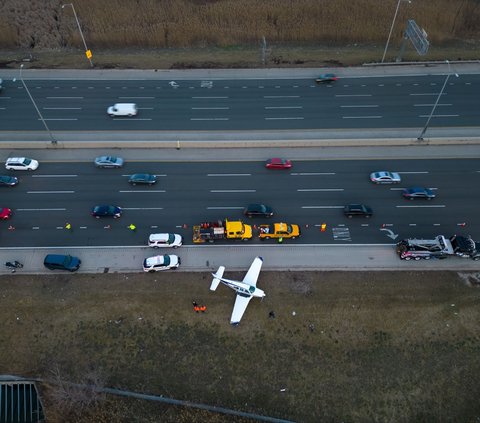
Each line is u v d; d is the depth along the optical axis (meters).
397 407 37.44
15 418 37.91
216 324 42.19
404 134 60.94
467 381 38.81
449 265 46.97
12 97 66.06
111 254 47.81
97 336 41.38
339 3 80.75
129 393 37.72
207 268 46.72
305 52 76.75
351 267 46.88
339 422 36.72
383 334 41.59
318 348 40.72
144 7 82.44
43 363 39.72
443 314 42.97
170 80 69.75
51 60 74.25
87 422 36.72
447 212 52.03
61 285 45.00
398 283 45.41
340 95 67.12
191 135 60.59
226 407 37.50
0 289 44.53
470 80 69.62
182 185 54.75
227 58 75.06
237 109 64.75
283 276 45.97
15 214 51.22
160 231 50.00
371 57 74.50
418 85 68.75
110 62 73.62
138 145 58.91
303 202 53.06
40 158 57.53
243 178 55.62
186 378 39.00
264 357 40.12
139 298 44.00
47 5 82.19
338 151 58.88
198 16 81.25
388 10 79.75
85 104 65.31
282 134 60.84
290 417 36.91
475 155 58.28
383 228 50.50
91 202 52.69
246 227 49.00
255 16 80.75
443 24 80.25
